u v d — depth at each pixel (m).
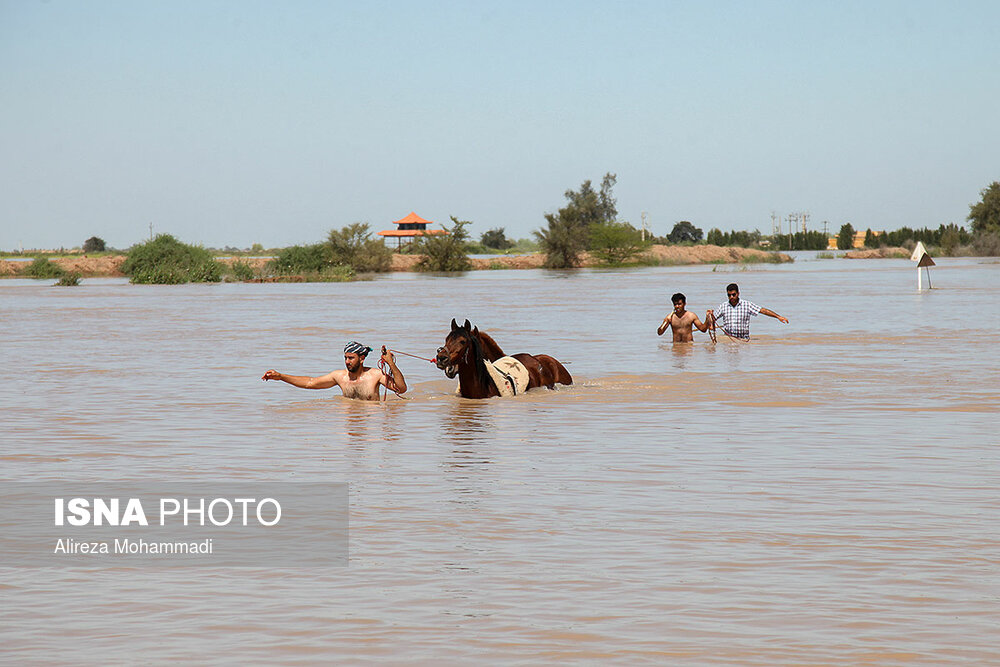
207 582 7.22
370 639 6.12
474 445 12.70
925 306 43.62
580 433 13.55
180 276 96.81
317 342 28.45
